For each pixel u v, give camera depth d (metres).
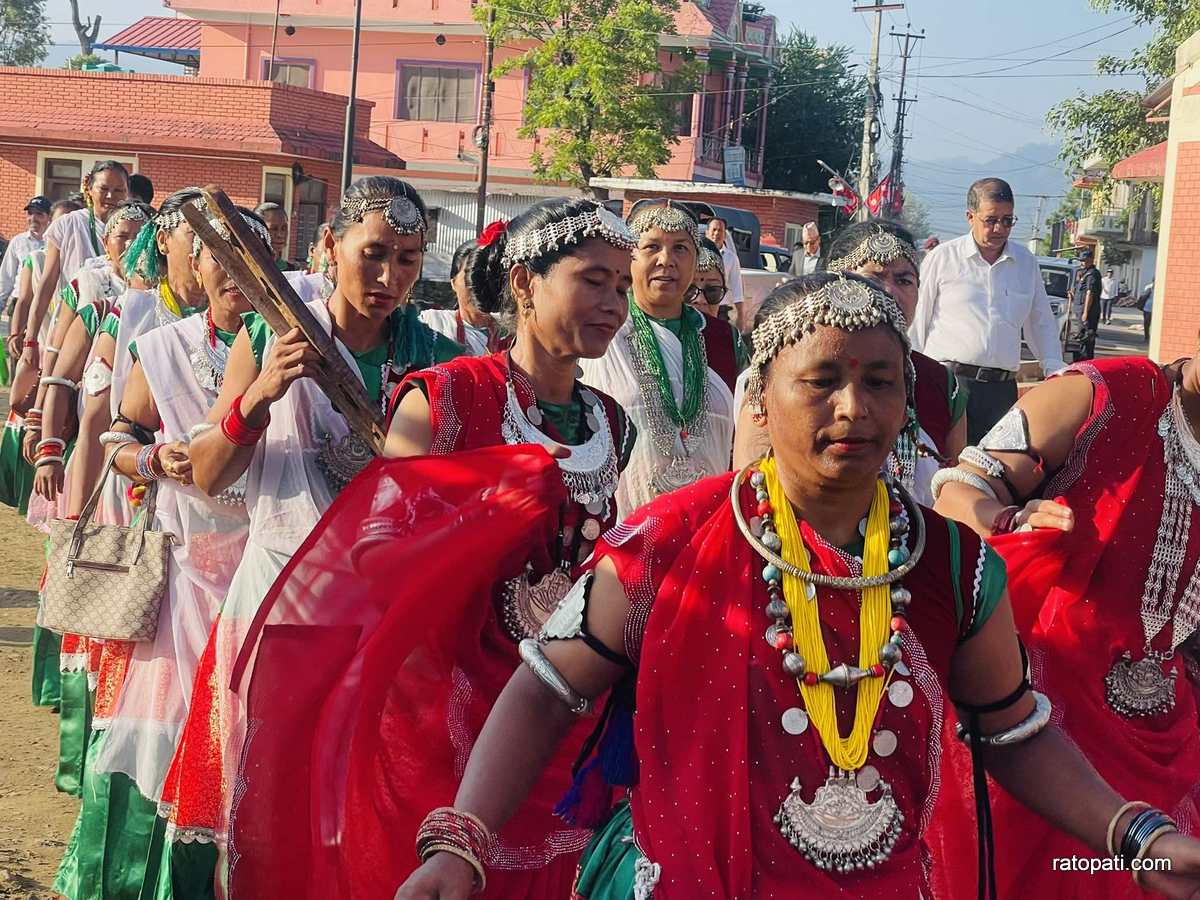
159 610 4.83
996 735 2.70
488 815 2.60
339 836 3.57
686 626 2.52
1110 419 3.66
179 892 4.51
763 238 40.91
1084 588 3.69
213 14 47.72
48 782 6.20
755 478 2.57
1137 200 41.31
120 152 35.44
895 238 5.26
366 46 47.25
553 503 3.67
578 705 2.62
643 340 5.23
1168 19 34.53
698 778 2.50
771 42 54.19
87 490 5.69
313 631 3.62
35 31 73.25
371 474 3.63
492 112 46.28
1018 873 3.60
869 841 2.50
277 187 35.91
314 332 4.20
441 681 3.64
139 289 5.82
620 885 2.61
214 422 4.57
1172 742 3.75
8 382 14.48
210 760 4.49
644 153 39.56
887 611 2.52
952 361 9.11
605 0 39.84
